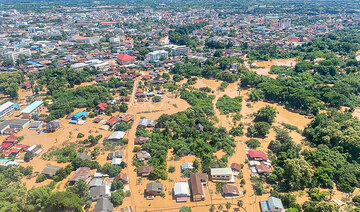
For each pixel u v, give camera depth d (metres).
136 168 130.00
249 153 137.50
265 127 156.38
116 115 187.88
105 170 126.44
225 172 120.62
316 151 134.62
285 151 137.25
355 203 105.31
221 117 182.00
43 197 101.81
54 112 186.00
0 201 99.31
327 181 114.75
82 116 183.12
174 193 112.44
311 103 185.00
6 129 167.88
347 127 148.38
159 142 147.50
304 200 108.81
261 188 113.25
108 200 107.44
